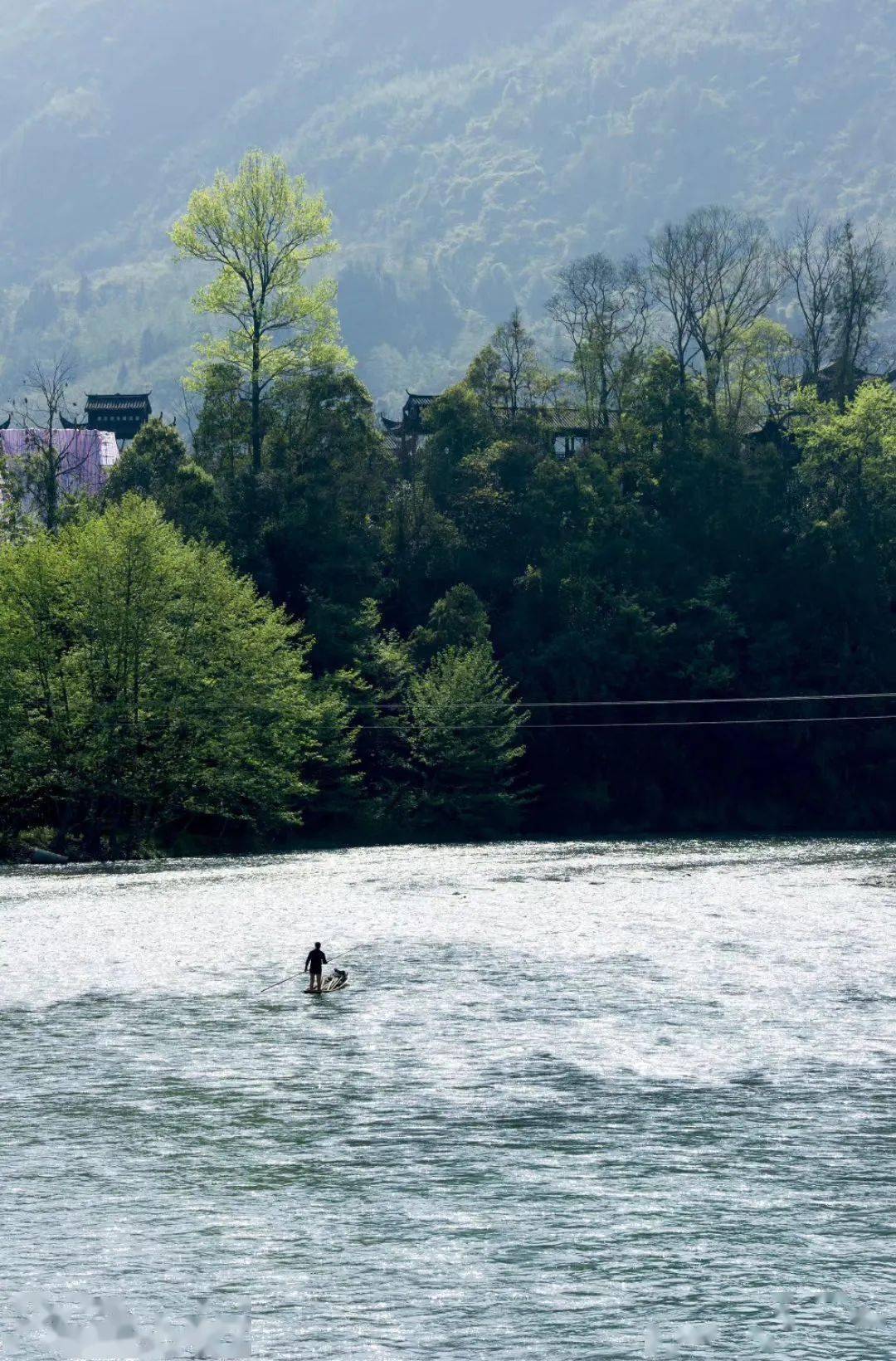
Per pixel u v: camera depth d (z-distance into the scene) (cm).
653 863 12862
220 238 18762
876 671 17500
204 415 18638
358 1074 5300
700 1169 4241
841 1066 5272
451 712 15825
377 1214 3950
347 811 15725
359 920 9119
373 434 18638
